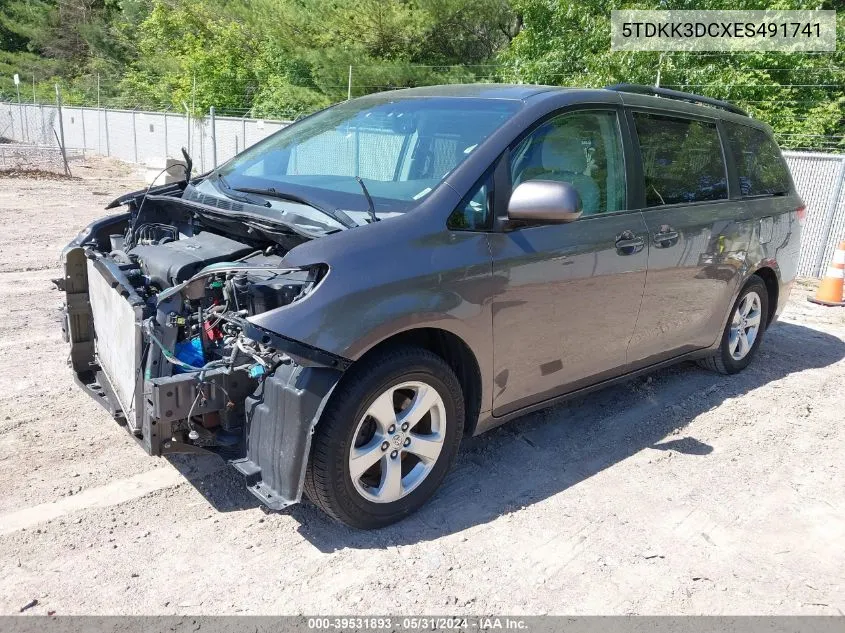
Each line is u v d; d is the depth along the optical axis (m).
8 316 6.23
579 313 3.90
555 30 16.77
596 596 2.98
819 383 5.71
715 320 5.11
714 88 14.79
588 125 4.09
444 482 3.79
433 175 3.58
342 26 22.12
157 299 3.12
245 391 3.15
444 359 3.57
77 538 3.16
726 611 2.94
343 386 3.04
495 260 3.44
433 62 22.31
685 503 3.75
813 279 10.84
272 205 3.59
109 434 4.11
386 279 3.08
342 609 2.82
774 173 5.83
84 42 48.78
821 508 3.79
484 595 2.95
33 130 34.19
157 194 4.23
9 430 4.09
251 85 29.59
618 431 4.56
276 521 3.37
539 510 3.59
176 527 3.28
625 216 4.16
